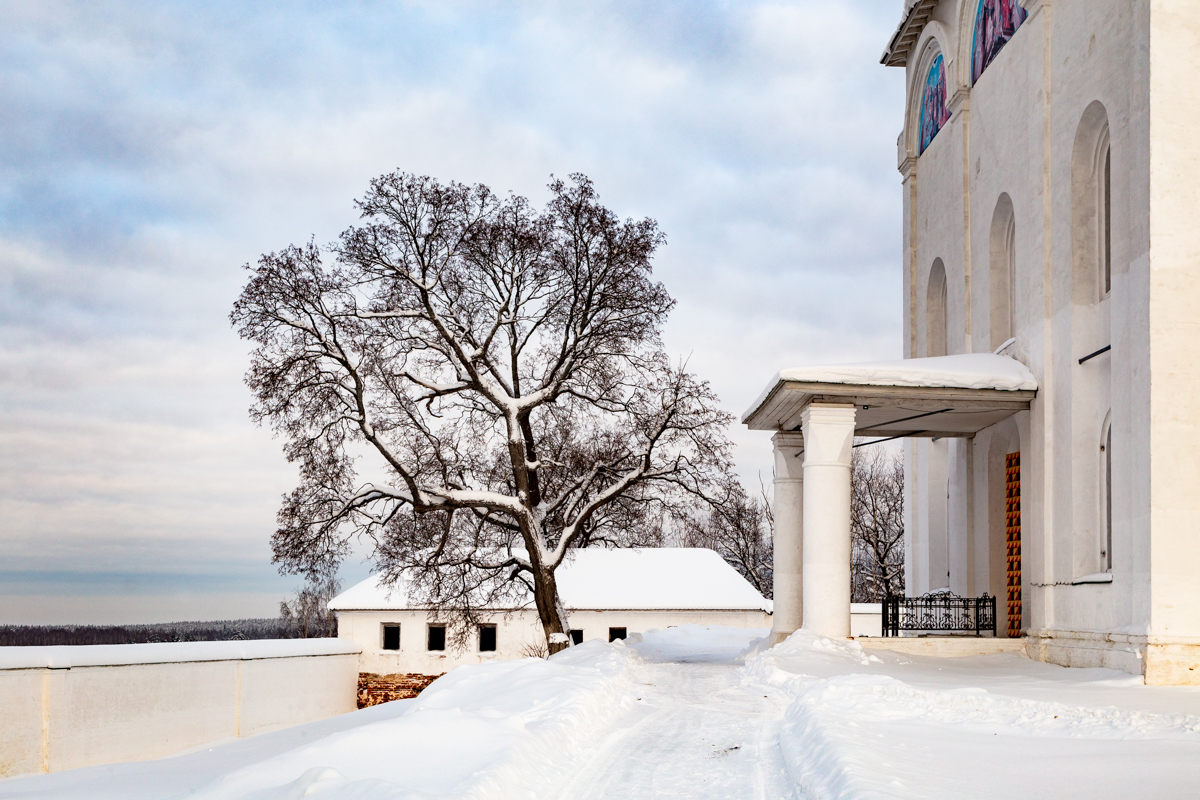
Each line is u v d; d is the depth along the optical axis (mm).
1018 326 22250
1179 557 16266
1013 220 24672
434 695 16266
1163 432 16406
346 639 45219
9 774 31172
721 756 10133
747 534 33344
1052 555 20266
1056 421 20391
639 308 30203
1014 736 9969
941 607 24219
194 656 37531
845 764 7598
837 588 20859
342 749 9594
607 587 46156
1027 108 22141
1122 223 17797
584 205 29484
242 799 7883
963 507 25844
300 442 27953
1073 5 19969
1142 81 17062
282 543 28422
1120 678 16312
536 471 31703
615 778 9008
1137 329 16984
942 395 20859
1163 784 6980
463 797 7000
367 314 27938
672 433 30875
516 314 30406
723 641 33719
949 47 27750
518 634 44406
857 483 65188
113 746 34219
